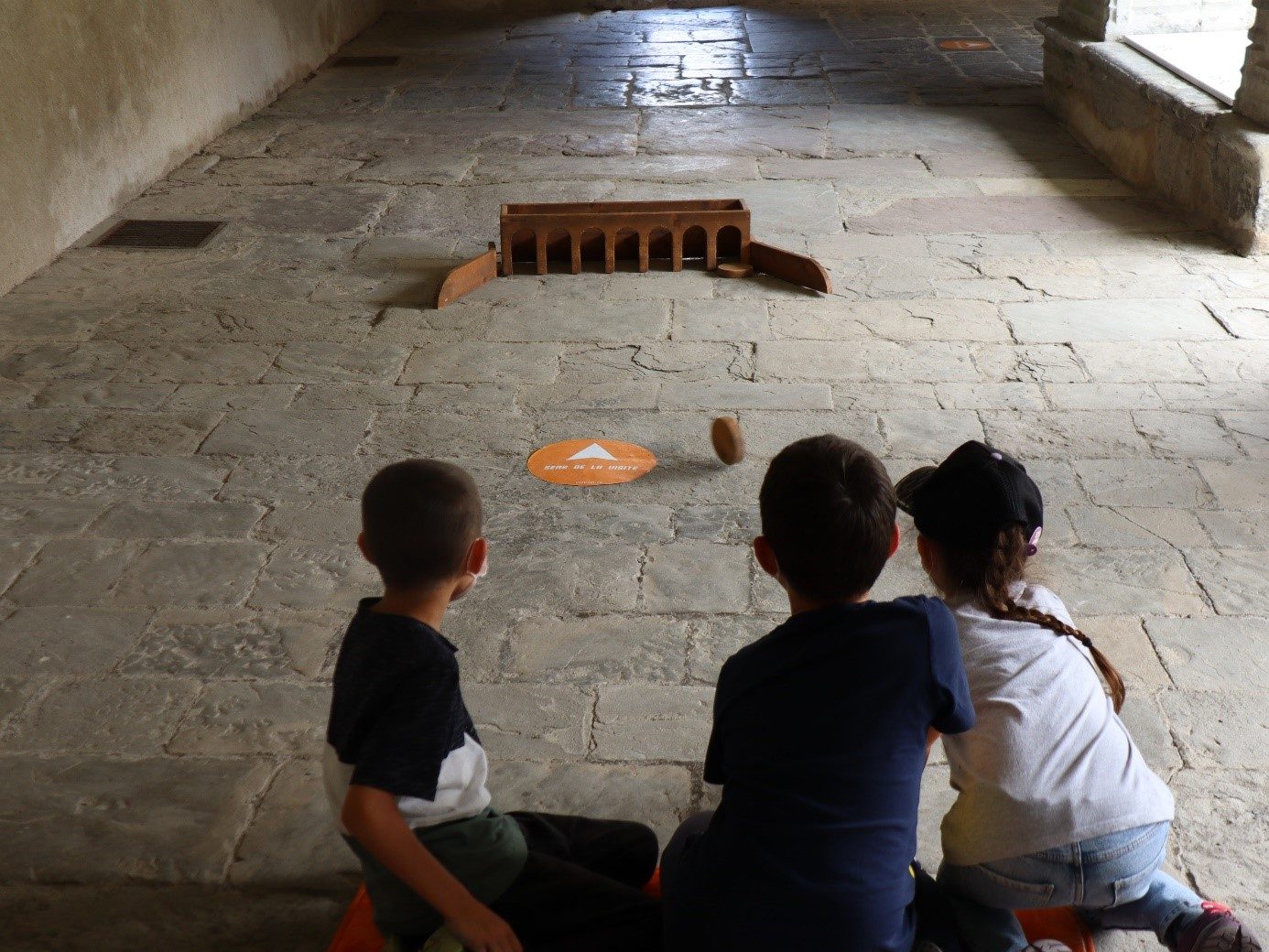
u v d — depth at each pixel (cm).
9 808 304
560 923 232
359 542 218
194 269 687
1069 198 784
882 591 387
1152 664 351
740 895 207
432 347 582
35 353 577
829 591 212
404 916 225
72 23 740
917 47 1238
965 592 239
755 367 556
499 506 443
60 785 312
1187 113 720
